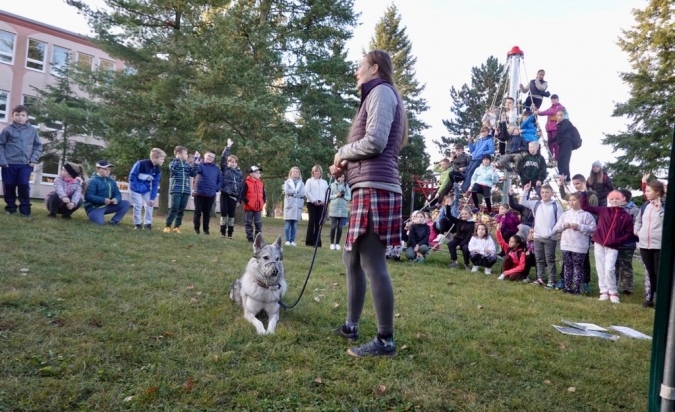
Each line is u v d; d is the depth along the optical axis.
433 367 3.51
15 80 28.06
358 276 3.79
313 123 20.41
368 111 3.33
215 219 20.58
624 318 6.01
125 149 17.59
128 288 4.89
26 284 4.64
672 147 2.00
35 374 2.85
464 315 5.29
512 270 8.78
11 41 27.92
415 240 10.44
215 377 3.03
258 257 4.45
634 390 3.43
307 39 20.31
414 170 32.84
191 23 18.58
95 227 9.02
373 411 2.81
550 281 8.24
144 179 10.12
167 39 18.67
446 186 12.75
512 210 10.58
